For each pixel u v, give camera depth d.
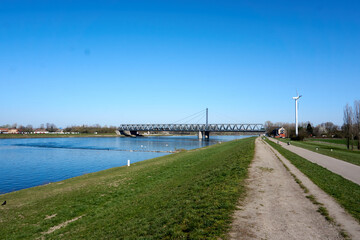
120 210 15.40
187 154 45.75
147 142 116.75
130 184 22.59
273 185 14.21
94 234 11.98
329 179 16.05
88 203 17.95
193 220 9.16
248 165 21.31
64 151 72.75
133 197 18.59
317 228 8.15
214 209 10.09
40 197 20.58
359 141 56.09
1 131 193.12
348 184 14.74
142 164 37.47
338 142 86.94
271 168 20.12
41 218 15.54
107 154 64.75
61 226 14.32
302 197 11.80
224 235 7.66
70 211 16.50
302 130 109.88
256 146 45.75
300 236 7.54
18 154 64.69
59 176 36.16
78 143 109.19
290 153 34.28
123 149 78.69
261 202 10.99
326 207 10.28
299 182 14.91
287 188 13.55
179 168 28.36
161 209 12.74
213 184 15.03
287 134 136.62
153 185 21.66
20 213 16.59
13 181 32.88
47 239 12.56
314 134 136.50
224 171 18.77
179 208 11.38
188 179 20.72
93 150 75.75
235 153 33.62
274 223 8.59
